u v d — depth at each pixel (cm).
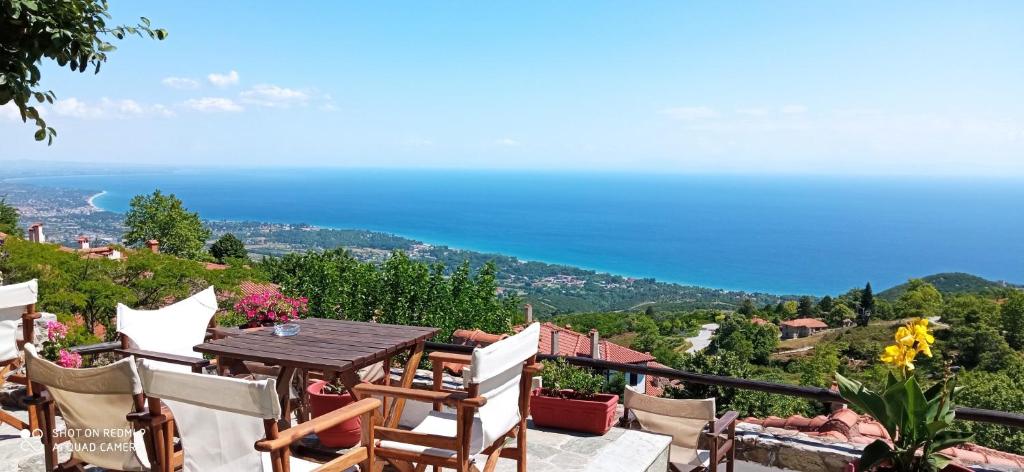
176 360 381
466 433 298
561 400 468
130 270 1288
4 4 313
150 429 289
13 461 404
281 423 402
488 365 293
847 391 297
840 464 482
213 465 270
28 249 1178
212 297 475
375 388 311
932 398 291
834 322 6856
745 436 520
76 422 309
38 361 306
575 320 6488
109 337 1181
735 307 10925
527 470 399
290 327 394
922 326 290
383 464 331
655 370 505
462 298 1708
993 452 489
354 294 1580
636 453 421
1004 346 3797
